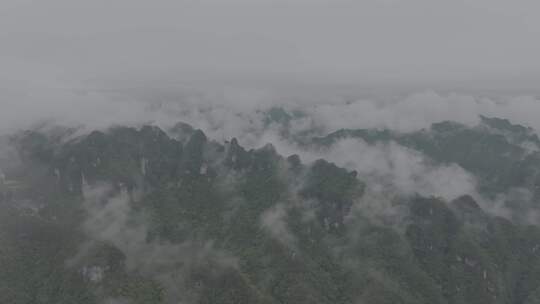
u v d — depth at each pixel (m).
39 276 163.38
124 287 158.62
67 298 153.75
